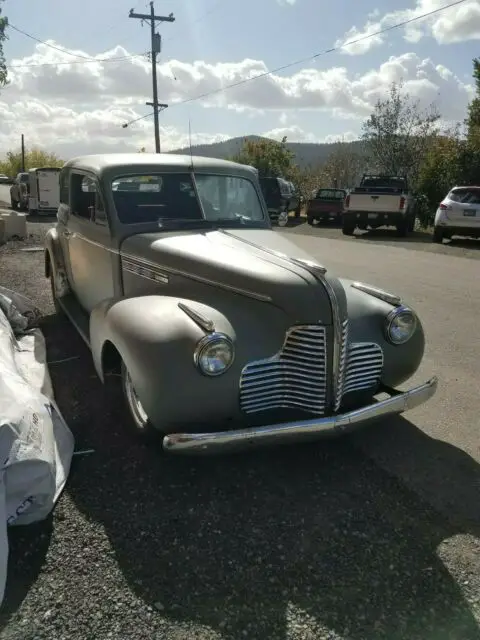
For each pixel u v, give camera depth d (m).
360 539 2.95
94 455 3.67
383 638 2.36
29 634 2.33
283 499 3.28
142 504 3.19
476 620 2.46
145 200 4.59
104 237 4.66
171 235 4.28
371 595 2.58
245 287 3.43
